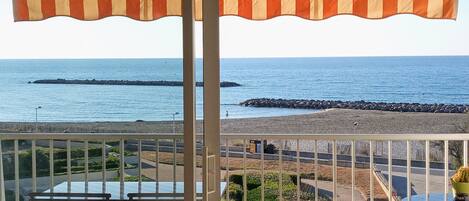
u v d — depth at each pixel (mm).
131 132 2828
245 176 4770
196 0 2689
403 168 11656
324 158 11930
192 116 2520
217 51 2607
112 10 2811
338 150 11930
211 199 2635
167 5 2607
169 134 2656
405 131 15148
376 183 11086
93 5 2865
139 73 2752
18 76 2963
